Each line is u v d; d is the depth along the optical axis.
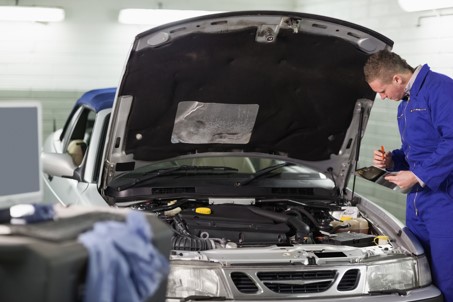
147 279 1.75
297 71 3.55
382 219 3.74
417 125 3.59
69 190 3.92
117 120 3.48
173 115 3.63
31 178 2.09
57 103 8.73
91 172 3.87
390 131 6.68
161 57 3.28
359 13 7.46
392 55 3.51
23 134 2.07
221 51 3.36
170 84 3.45
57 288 1.62
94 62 8.80
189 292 2.92
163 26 3.12
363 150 7.21
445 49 5.80
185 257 3.01
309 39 3.38
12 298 1.66
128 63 3.22
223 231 3.39
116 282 1.69
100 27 8.77
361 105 3.75
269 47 3.39
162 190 3.78
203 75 3.47
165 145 3.81
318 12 8.65
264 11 3.18
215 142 3.93
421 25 6.16
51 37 8.61
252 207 3.68
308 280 3.01
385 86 3.54
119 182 3.80
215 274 2.95
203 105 3.66
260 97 3.67
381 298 3.08
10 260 1.64
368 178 3.61
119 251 1.71
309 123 3.85
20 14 8.29
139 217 1.82
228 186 3.87
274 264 3.02
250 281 2.97
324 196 3.97
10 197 2.04
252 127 3.87
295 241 3.40
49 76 8.66
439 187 3.56
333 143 3.95
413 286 3.25
